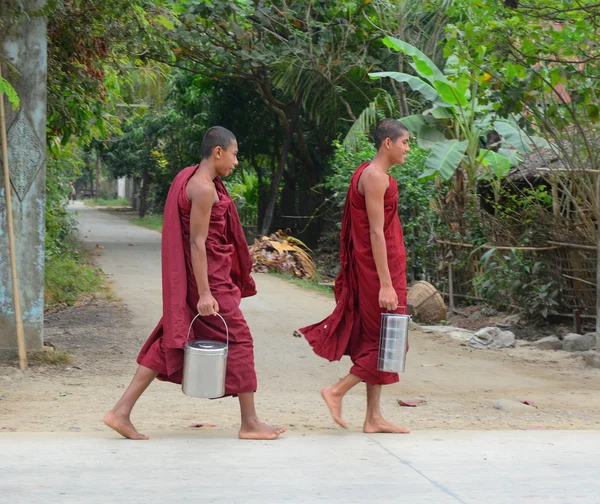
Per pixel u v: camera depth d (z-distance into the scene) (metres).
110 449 4.20
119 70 9.62
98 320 9.66
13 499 3.37
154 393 6.29
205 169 4.29
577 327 9.93
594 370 7.70
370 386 4.76
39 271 7.07
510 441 4.62
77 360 7.37
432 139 13.09
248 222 25.02
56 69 8.16
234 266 4.58
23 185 6.96
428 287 11.07
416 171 13.12
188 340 4.28
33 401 5.78
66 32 7.89
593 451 4.41
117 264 16.08
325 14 15.98
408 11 15.14
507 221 11.75
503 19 8.69
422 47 15.47
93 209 45.59
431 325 10.86
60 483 3.60
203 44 15.62
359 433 4.77
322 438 4.58
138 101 13.30
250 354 4.43
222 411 5.67
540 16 8.11
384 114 15.75
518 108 8.79
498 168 12.23
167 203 4.35
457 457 4.21
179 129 27.81
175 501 3.39
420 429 5.12
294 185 22.81
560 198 11.16
